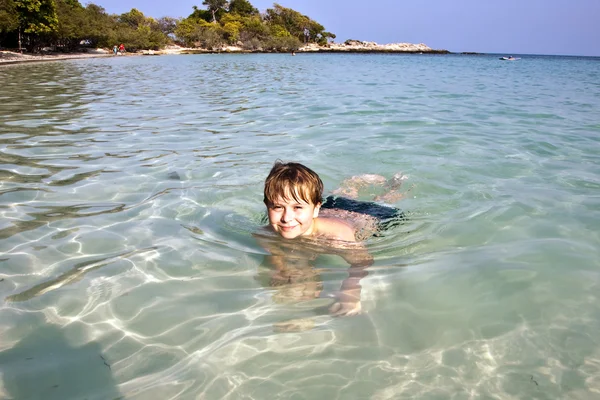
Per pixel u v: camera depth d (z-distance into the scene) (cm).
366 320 213
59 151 523
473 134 634
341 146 563
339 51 9550
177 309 221
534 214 341
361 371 181
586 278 248
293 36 9256
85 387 170
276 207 285
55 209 345
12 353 188
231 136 623
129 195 379
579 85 1529
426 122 732
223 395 168
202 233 309
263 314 218
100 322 209
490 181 425
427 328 207
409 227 325
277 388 172
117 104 963
